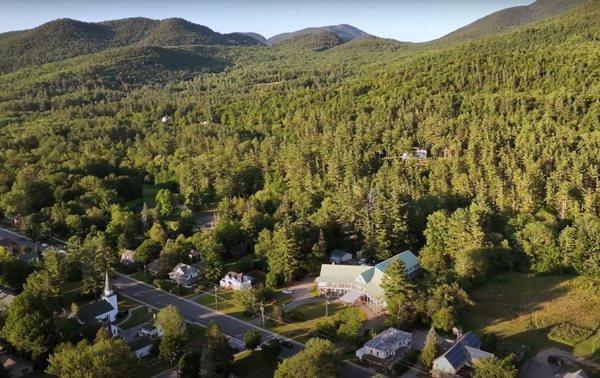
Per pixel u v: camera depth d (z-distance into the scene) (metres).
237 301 113.94
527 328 100.44
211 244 135.50
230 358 90.44
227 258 143.00
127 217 155.25
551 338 96.88
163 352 93.12
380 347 91.56
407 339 95.38
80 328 99.88
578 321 101.44
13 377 90.12
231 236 145.25
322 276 122.12
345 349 96.12
